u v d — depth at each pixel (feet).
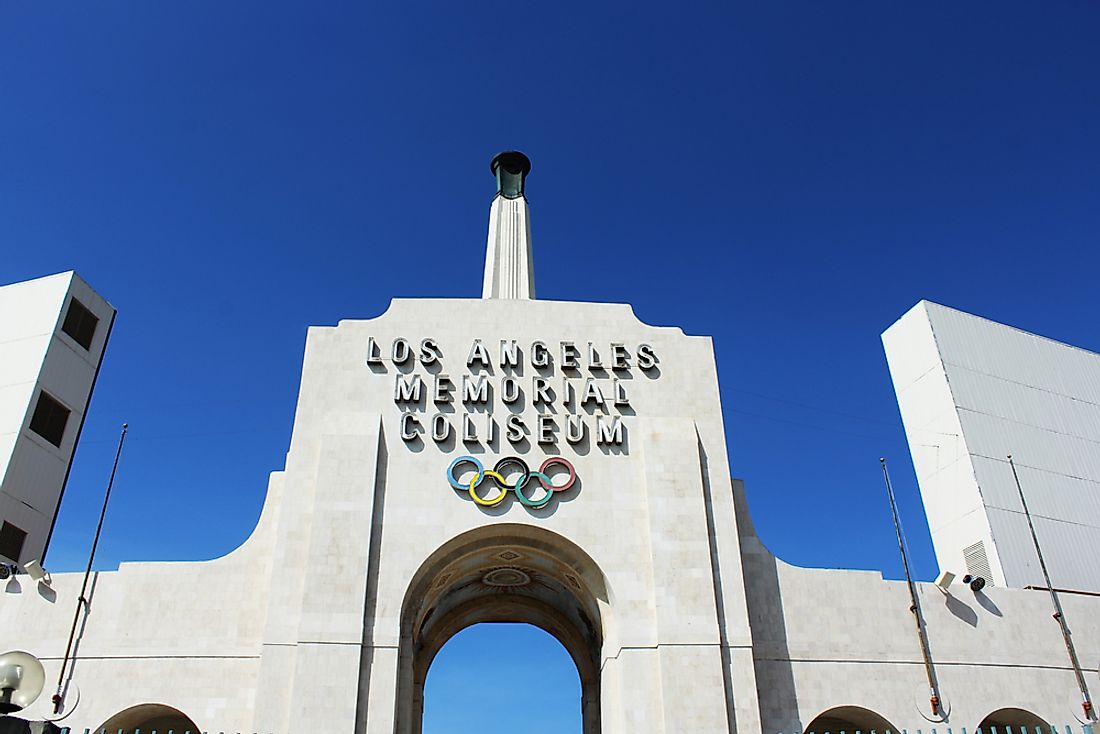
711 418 136.77
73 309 187.01
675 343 142.82
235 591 125.29
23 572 162.81
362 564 119.34
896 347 192.24
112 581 126.31
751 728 115.34
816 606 130.31
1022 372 187.21
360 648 114.21
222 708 117.19
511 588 154.71
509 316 142.00
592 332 142.20
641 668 117.80
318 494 123.44
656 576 122.42
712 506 130.00
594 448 132.26
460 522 124.98
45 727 54.34
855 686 125.49
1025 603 137.39
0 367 177.17
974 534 164.96
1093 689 132.16
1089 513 174.09
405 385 133.59
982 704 127.24
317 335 138.10
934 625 132.05
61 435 178.19
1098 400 193.16
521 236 180.65
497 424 132.57
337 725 109.29
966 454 169.48
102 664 120.57
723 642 120.37
